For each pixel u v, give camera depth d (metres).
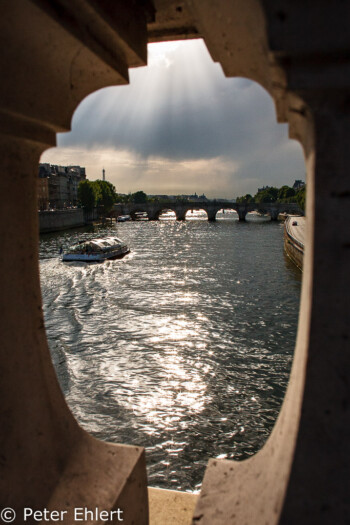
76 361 16.91
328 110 1.21
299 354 1.48
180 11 2.12
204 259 44.84
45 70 1.68
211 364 16.56
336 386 1.26
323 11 1.11
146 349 18.27
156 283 32.19
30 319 1.96
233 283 32.12
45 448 1.97
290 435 1.39
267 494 1.49
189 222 114.62
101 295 28.17
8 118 1.61
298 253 37.72
